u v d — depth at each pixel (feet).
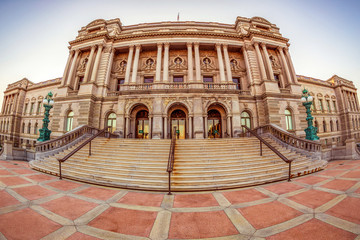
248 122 57.26
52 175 24.82
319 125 94.89
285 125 53.78
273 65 64.39
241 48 66.13
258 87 58.59
